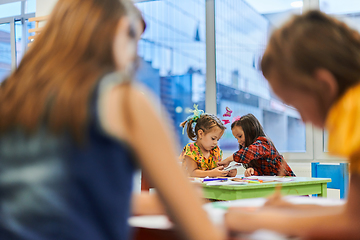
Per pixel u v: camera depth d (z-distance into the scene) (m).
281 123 3.11
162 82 3.50
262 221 0.57
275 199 0.72
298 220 0.56
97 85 0.38
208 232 0.40
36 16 3.67
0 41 4.14
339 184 2.29
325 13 0.53
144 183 1.90
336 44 0.49
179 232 0.41
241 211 0.61
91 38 0.42
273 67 0.52
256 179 1.92
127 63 0.46
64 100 0.37
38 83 0.40
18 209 0.37
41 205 0.36
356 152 0.47
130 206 0.40
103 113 0.37
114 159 0.38
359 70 0.48
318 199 0.78
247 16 3.26
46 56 0.42
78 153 0.37
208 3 3.40
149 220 0.62
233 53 3.32
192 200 0.40
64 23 0.43
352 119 0.47
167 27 3.50
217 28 3.39
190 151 2.56
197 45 3.44
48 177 0.37
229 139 3.32
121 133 0.38
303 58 0.49
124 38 0.45
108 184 0.37
